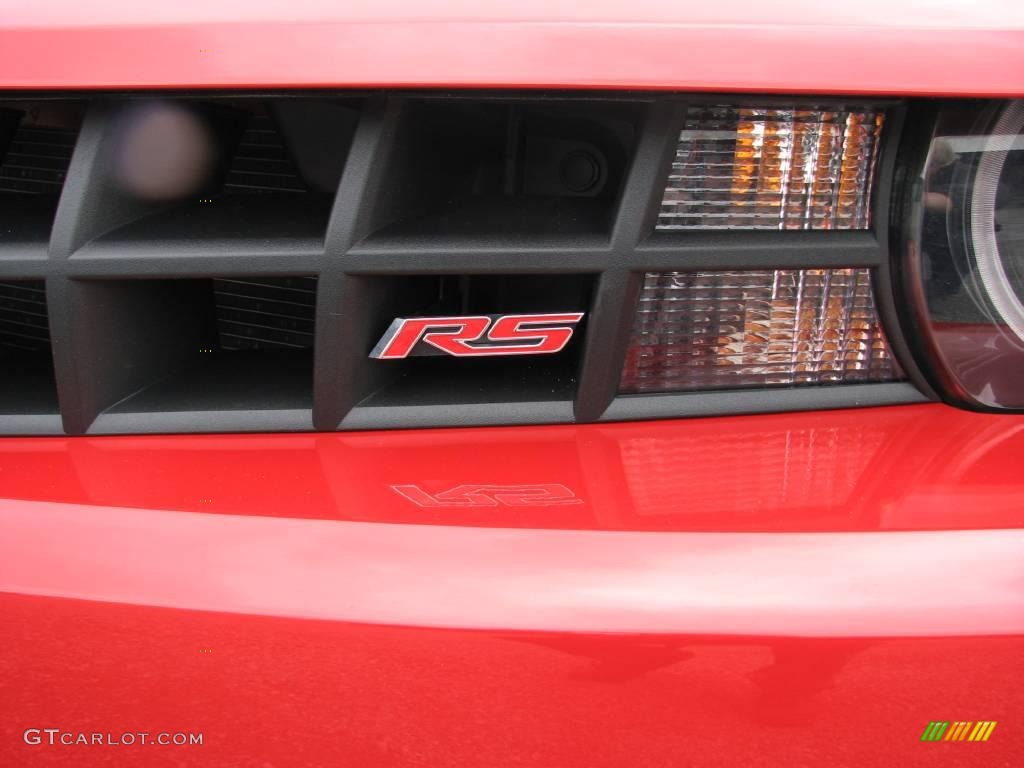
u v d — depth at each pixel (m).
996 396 1.13
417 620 0.84
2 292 2.26
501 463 1.02
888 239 1.09
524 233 1.06
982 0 1.05
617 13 0.99
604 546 0.87
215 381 1.25
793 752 0.85
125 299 1.18
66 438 1.12
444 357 1.27
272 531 0.90
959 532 0.88
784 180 1.08
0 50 1.02
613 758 0.85
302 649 0.85
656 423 1.12
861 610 0.83
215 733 0.88
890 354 1.16
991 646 0.83
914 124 1.05
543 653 0.83
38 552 0.91
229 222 1.12
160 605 0.87
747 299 1.12
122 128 1.08
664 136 1.02
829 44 0.99
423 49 0.97
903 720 0.84
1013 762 0.86
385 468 1.01
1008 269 1.09
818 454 1.03
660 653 0.82
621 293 1.05
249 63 0.98
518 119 1.40
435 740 0.85
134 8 1.03
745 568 0.85
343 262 1.03
